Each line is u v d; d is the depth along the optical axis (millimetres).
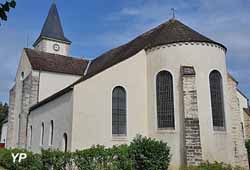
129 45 28078
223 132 19875
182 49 20500
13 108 34344
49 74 31828
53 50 42688
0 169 18891
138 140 16625
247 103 29578
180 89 19922
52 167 14805
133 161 15578
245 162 21547
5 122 44000
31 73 30906
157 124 20312
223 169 16344
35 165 15594
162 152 16391
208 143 19031
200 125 19188
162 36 22578
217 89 20594
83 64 35969
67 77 32906
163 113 20297
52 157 14914
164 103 20422
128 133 20219
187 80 19234
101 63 32000
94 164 14258
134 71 21359
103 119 19812
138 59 21703
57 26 43656
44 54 34219
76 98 19391
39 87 30906
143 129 20719
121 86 20734
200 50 20484
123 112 20547
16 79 35219
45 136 24016
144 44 23406
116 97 20609
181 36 21422
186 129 18531
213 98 20281
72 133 18891
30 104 30141
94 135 19375
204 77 20125
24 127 29453
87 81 19859
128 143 20000
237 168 18422
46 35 42469
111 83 20500
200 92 19781
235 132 21938
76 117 19141
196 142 18219
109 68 20625
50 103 23906
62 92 21312
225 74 21266
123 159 15062
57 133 21609
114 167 14641
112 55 30781
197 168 15953
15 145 32312
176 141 19281
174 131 19500
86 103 19578
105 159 14547
